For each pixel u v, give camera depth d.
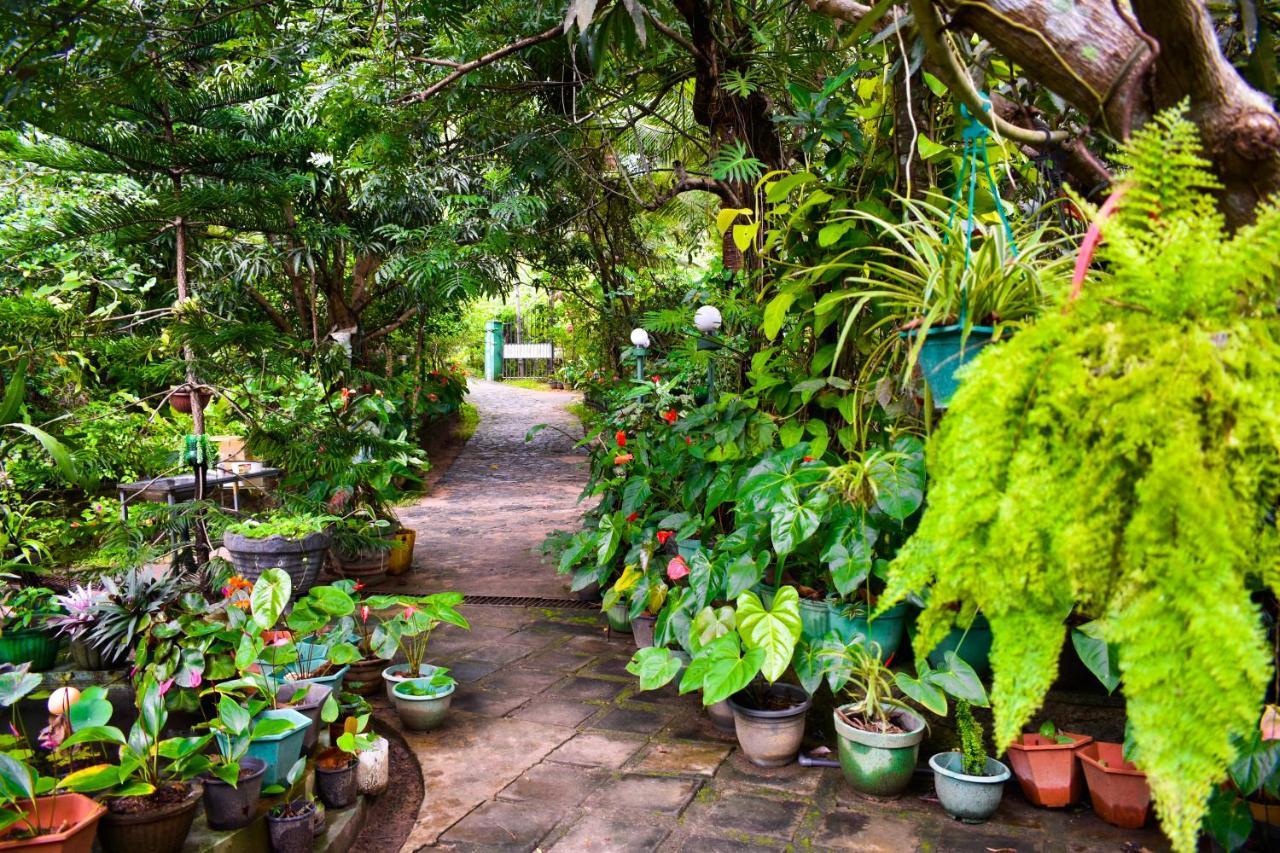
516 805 2.43
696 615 2.92
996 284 1.03
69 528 3.77
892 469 2.29
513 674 3.51
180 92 3.50
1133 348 0.44
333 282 7.67
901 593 0.50
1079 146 0.97
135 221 3.70
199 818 2.03
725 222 2.81
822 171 2.77
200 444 3.55
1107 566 0.43
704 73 3.53
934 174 2.29
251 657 2.29
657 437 4.29
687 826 2.31
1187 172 0.48
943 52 0.80
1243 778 1.68
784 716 2.62
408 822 2.35
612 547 3.79
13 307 3.53
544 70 4.80
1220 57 0.61
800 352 2.97
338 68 3.92
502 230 5.83
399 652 3.75
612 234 8.11
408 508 7.38
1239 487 0.42
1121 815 2.28
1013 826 2.30
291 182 4.05
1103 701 2.90
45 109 2.42
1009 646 0.47
